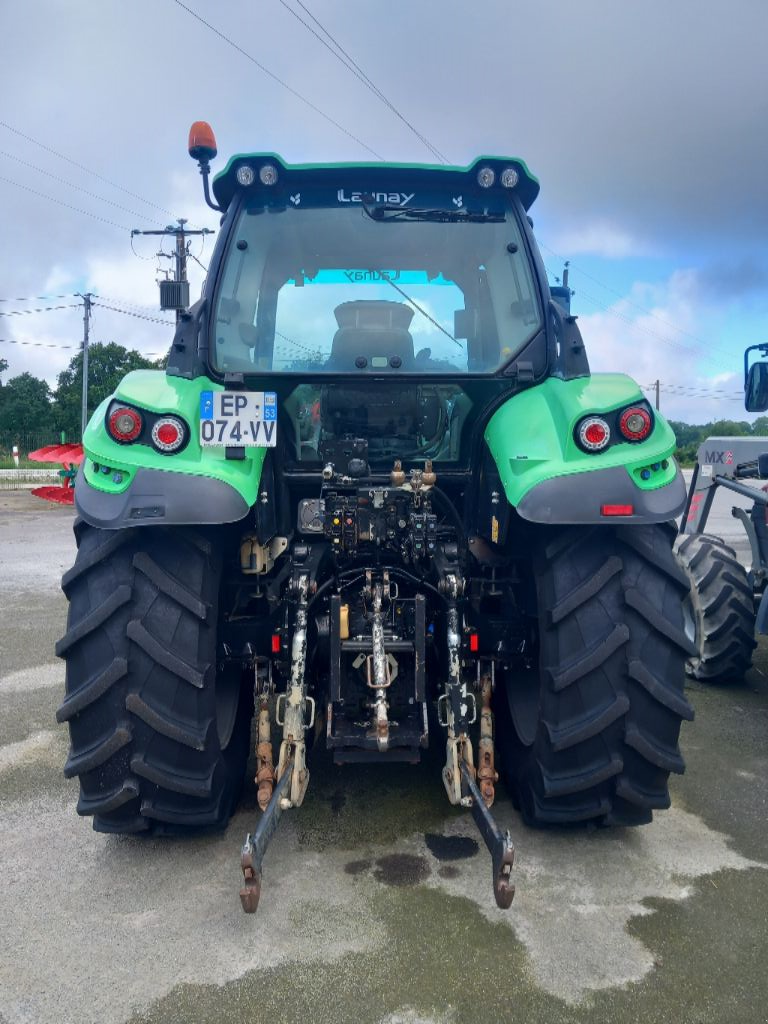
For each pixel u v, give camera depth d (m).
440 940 2.20
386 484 2.75
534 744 2.61
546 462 2.44
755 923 2.28
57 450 15.98
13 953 2.17
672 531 2.64
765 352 4.20
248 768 3.23
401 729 2.51
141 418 2.39
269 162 2.92
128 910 2.36
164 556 2.49
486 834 2.22
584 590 2.45
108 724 2.43
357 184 2.98
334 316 2.98
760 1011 1.94
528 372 2.79
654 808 2.55
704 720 3.95
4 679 4.60
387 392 2.98
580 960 2.11
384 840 2.74
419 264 3.00
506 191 3.00
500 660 2.85
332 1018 1.92
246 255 2.97
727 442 5.01
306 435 3.00
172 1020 1.92
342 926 2.26
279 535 2.89
